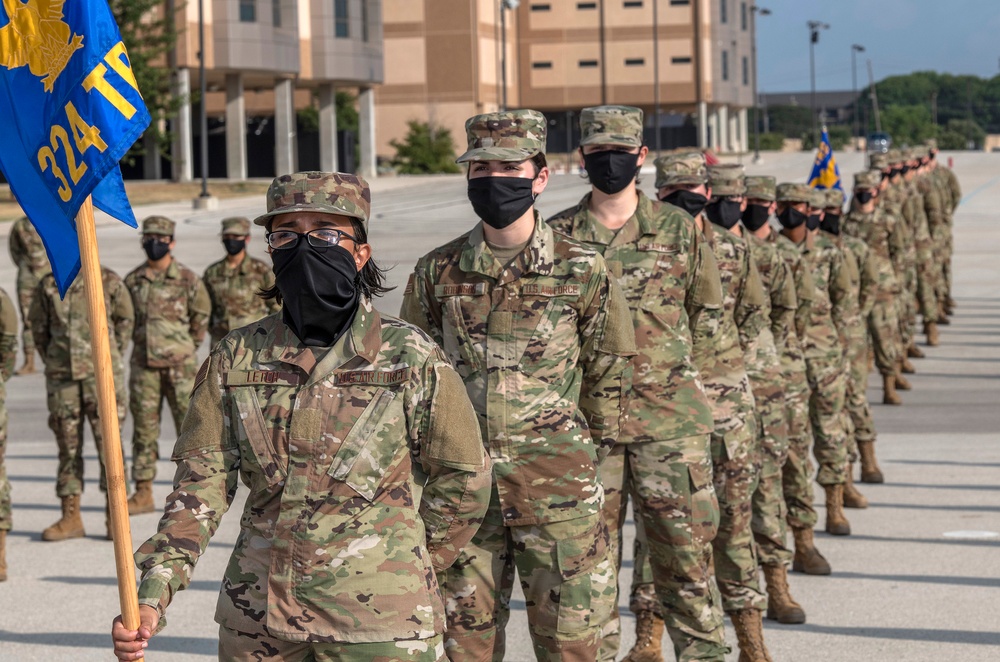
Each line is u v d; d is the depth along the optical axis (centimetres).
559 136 11900
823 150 1496
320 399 388
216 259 3266
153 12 6481
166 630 753
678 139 12225
